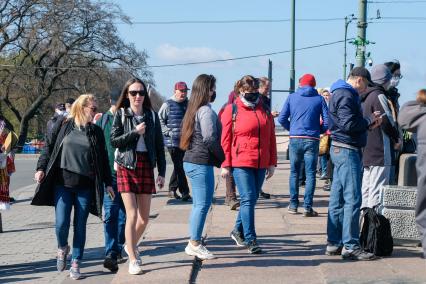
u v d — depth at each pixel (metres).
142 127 6.58
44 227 11.16
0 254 8.92
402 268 6.63
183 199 12.47
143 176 6.75
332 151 6.99
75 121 7.22
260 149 7.22
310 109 9.86
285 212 10.57
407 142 8.94
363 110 7.56
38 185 7.21
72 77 50.47
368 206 7.87
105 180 7.27
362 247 7.18
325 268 6.62
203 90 6.85
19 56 49.38
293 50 25.33
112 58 49.28
